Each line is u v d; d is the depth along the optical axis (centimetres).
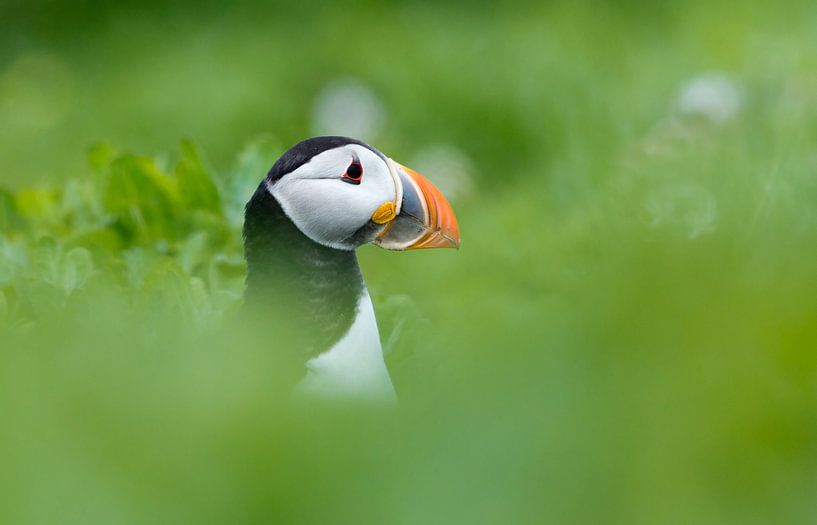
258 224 770
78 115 2306
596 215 1338
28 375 453
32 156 2222
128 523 343
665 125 1697
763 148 1450
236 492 354
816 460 346
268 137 1163
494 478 338
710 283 410
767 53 2009
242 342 639
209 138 2189
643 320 379
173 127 2219
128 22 2652
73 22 2728
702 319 377
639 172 1392
